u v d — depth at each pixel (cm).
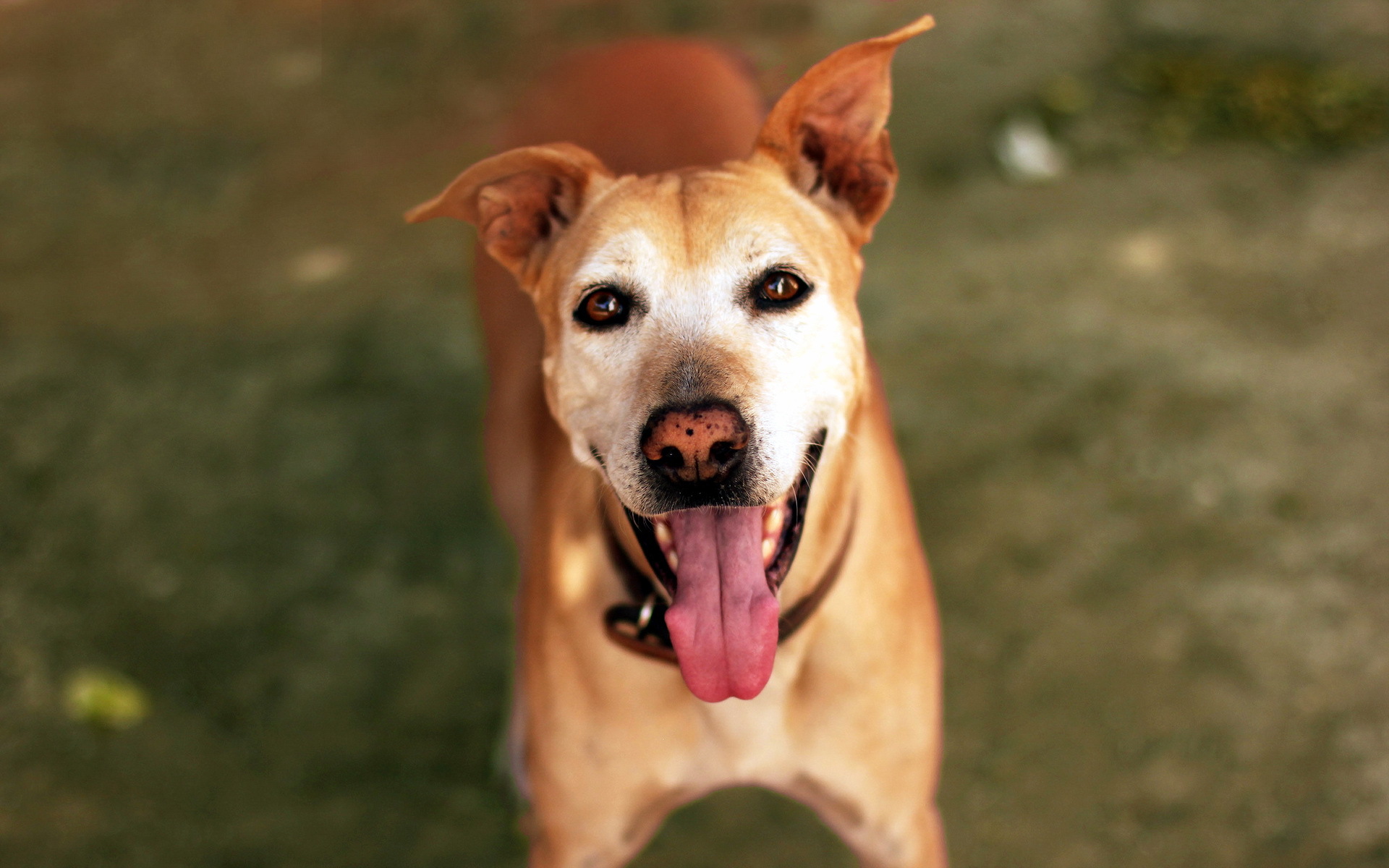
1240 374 122
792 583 81
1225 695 101
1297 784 96
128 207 173
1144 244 142
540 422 95
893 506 86
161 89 205
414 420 128
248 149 184
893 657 83
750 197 79
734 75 114
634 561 82
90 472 126
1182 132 162
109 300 153
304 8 228
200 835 99
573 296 79
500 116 183
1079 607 107
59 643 111
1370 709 99
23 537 120
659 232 78
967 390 124
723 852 97
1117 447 117
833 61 79
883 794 85
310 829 99
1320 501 111
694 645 76
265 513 120
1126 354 126
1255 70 175
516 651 101
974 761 99
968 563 110
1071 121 166
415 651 109
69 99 205
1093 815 96
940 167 160
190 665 109
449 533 117
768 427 75
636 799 84
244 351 140
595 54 117
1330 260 137
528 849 97
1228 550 109
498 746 102
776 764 84
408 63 204
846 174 83
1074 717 101
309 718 105
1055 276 138
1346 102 165
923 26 78
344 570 115
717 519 78
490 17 216
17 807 101
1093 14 194
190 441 128
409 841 98
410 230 159
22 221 172
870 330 133
